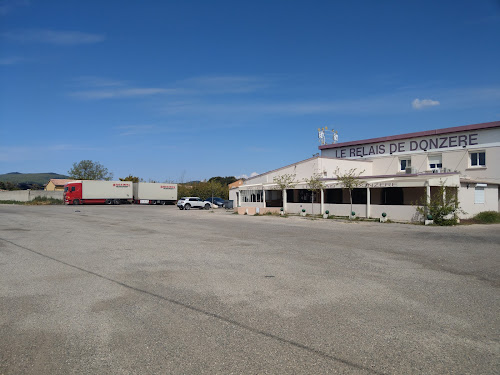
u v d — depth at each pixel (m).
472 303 6.31
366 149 35.25
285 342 4.66
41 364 4.12
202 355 4.31
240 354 4.33
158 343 4.65
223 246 12.97
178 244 13.46
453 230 18.91
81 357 4.28
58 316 5.68
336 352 4.38
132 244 13.45
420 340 4.73
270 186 34.19
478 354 4.34
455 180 23.45
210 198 55.28
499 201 28.36
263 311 5.86
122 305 6.20
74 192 52.72
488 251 12.02
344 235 16.59
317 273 8.59
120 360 4.20
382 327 5.17
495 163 27.02
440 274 8.56
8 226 20.31
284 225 21.97
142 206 52.28
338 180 28.56
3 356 4.32
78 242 13.98
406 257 10.84
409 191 27.78
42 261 10.14
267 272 8.69
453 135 29.27
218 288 7.25
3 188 108.56
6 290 7.18
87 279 8.05
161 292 6.98
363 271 8.84
